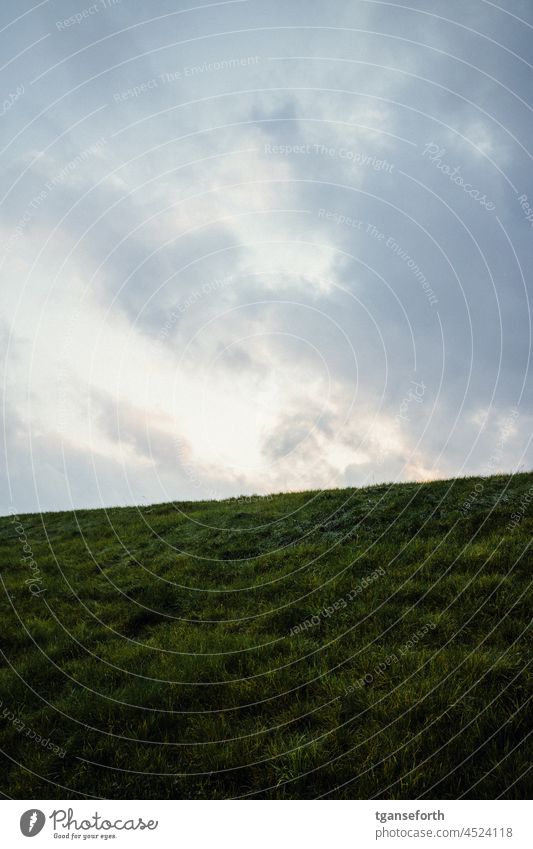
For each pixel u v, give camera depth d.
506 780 4.20
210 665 6.61
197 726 5.32
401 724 4.91
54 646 8.22
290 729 5.18
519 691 5.10
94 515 19.52
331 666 6.27
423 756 4.50
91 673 7.08
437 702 5.11
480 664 5.60
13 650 8.39
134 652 7.56
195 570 11.38
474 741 4.54
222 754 4.84
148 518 17.50
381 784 4.35
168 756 5.06
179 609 9.61
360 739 4.83
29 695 6.71
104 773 4.88
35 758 5.14
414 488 13.79
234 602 9.23
